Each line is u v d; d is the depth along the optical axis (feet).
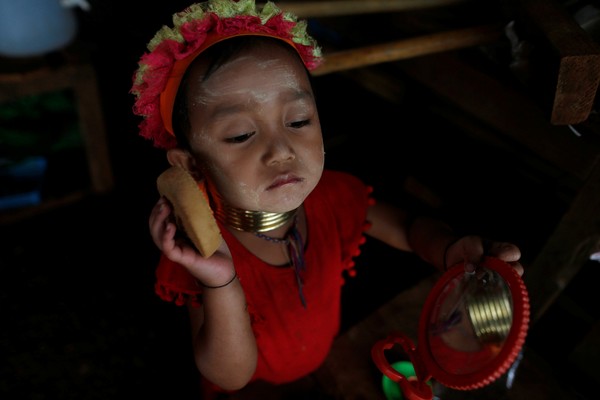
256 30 2.79
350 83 8.80
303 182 2.84
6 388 6.81
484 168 6.50
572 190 5.67
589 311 5.26
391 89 7.25
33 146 9.41
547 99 3.55
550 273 4.27
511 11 4.02
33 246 8.70
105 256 8.62
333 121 8.96
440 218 6.66
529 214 5.85
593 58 3.16
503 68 4.71
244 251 3.53
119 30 10.55
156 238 2.69
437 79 5.47
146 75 2.87
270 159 2.69
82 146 10.06
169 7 10.10
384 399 3.95
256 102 2.66
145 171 10.06
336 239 4.01
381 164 8.13
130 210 9.44
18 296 7.93
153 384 6.92
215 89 2.68
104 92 10.80
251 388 4.11
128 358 7.21
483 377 2.39
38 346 7.28
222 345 3.17
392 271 7.82
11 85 7.64
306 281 3.82
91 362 7.14
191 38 2.71
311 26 8.01
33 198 9.17
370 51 4.46
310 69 3.43
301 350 4.13
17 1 7.40
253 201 2.84
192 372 7.04
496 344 2.42
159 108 3.14
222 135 2.72
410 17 5.90
